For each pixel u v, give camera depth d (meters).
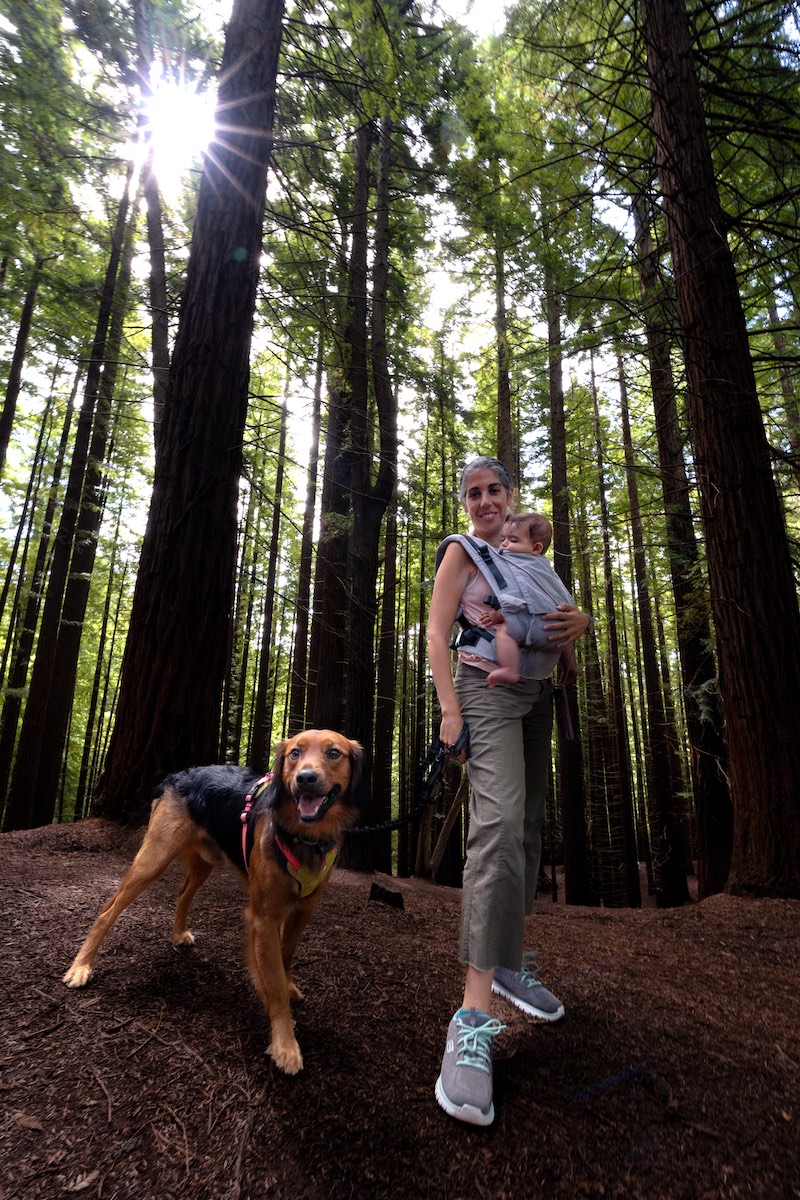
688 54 5.63
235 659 19.23
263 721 17.27
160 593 5.13
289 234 8.72
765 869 4.66
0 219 8.40
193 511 5.25
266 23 6.07
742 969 3.31
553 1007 2.53
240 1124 1.81
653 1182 1.67
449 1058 1.99
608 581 16.56
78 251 10.11
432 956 3.22
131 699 5.05
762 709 4.84
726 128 5.74
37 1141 1.69
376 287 9.80
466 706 2.39
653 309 6.69
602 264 7.24
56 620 13.31
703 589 7.31
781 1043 2.41
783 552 5.10
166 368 8.50
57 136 8.16
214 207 5.71
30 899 3.31
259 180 5.92
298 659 16.19
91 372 11.84
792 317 6.69
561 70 6.37
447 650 2.37
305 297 7.83
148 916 3.25
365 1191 1.62
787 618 4.95
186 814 2.84
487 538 2.77
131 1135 1.74
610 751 18.61
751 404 5.27
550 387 13.66
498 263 8.55
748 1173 1.70
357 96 7.11
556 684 2.69
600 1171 1.71
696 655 8.52
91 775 20.78
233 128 5.83
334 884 5.32
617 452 14.52
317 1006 2.53
